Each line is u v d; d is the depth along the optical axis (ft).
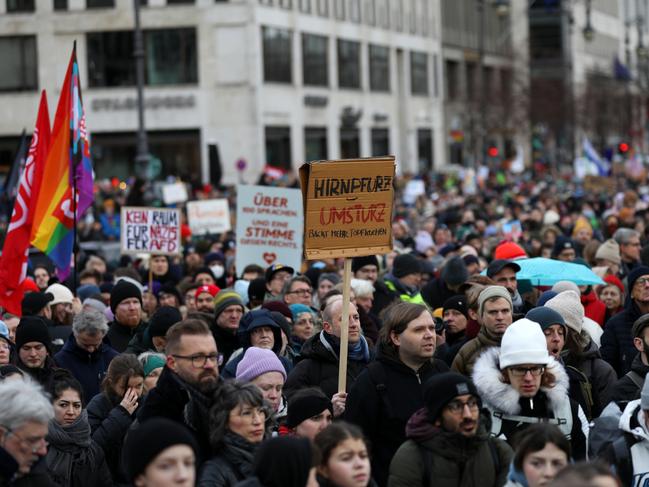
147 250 135.44
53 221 109.60
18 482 53.26
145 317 112.68
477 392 58.75
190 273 147.54
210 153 340.59
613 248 126.11
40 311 106.22
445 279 110.52
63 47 466.29
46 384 78.23
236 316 92.17
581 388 72.49
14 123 468.75
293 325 93.45
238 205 130.11
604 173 374.43
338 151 533.14
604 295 108.47
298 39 500.74
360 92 556.10
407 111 605.31
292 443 50.47
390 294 114.11
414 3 618.85
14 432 52.95
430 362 67.87
